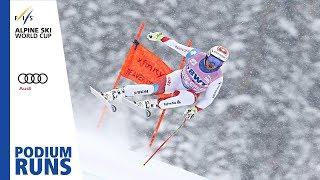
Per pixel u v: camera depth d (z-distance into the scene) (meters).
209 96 42.06
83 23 87.81
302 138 84.25
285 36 88.19
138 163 48.44
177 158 81.94
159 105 41.59
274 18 89.06
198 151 82.62
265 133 83.88
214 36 88.88
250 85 85.12
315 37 88.62
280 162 83.81
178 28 88.81
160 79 42.47
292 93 85.38
